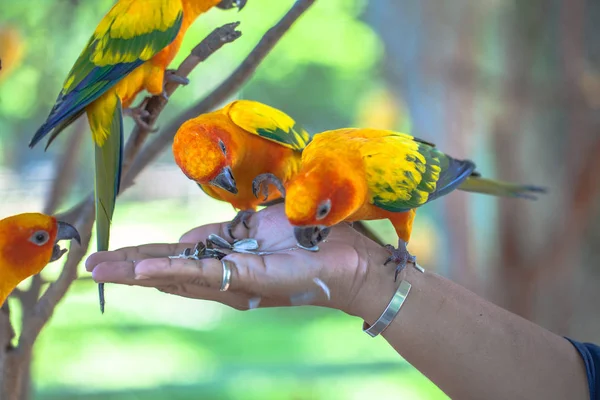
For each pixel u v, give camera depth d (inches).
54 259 62.1
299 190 59.1
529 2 112.7
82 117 72.1
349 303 58.9
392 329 59.0
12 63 90.0
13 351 60.8
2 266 61.3
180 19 67.0
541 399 58.5
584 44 111.5
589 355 59.1
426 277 59.8
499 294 112.5
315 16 229.1
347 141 62.9
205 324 185.9
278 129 64.6
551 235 110.1
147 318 187.5
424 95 120.0
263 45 63.7
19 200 199.8
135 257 59.5
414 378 145.2
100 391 133.0
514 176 113.3
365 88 233.9
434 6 117.6
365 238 60.7
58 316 179.5
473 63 115.8
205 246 60.7
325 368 150.7
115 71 65.8
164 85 66.5
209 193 65.1
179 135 62.6
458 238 120.0
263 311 201.0
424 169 63.7
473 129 116.0
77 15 106.4
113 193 63.7
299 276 57.3
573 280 113.6
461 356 58.7
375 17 133.8
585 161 106.5
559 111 111.3
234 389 136.3
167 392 134.1
